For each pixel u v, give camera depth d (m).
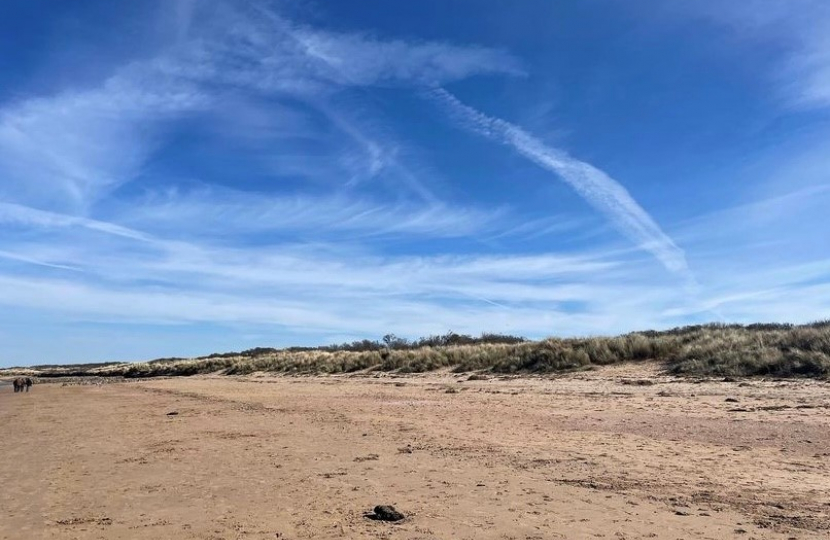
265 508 6.57
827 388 14.12
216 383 39.81
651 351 22.95
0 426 17.17
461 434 11.02
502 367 26.61
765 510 5.75
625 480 7.14
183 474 8.69
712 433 9.84
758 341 19.91
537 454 8.90
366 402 18.19
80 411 21.34
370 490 7.16
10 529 6.28
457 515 5.96
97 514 6.71
